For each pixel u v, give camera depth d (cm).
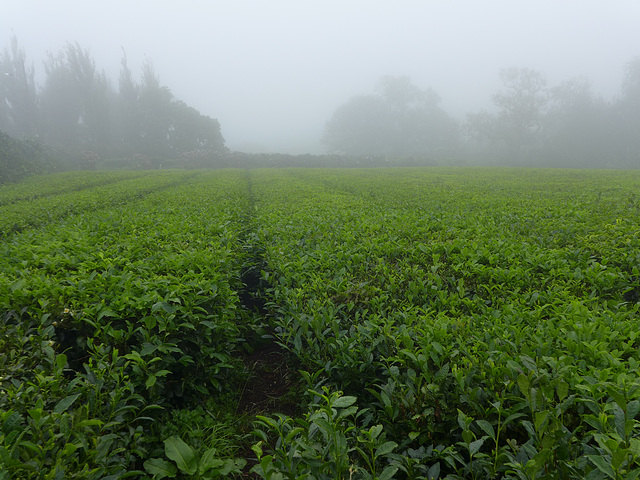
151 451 311
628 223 800
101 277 437
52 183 2361
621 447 194
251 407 418
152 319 347
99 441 254
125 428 308
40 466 222
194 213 970
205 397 400
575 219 862
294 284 528
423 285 458
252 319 525
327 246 645
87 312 354
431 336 318
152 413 344
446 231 733
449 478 224
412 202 1265
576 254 558
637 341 320
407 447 272
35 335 353
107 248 606
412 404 269
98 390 287
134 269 505
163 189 2052
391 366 309
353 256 571
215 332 422
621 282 470
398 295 473
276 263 589
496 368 262
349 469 229
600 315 363
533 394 220
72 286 405
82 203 1286
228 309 448
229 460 280
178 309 378
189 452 270
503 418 248
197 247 634
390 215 951
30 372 318
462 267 532
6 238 812
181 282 445
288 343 477
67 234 687
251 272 714
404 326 343
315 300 440
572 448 218
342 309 447
